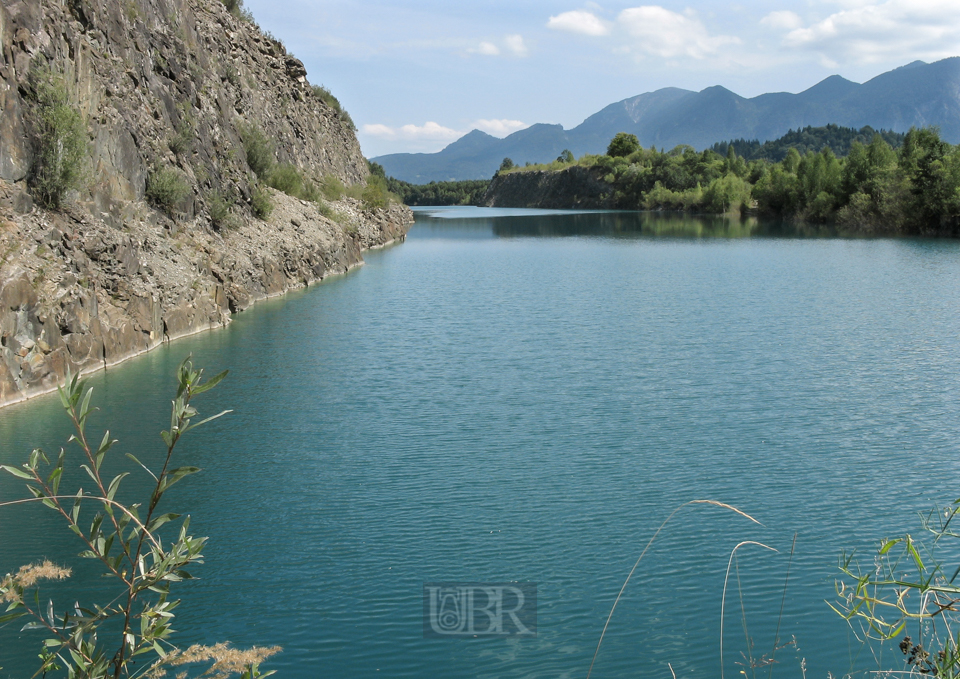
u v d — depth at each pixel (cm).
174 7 3681
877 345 2686
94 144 2497
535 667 939
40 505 1370
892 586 1104
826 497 1421
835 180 10862
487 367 2384
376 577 1143
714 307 3519
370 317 3231
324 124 7400
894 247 6819
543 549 1227
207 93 3794
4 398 1872
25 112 2153
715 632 1014
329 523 1315
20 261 1986
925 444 1700
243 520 1327
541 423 1848
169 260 2805
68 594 1077
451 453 1652
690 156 17188
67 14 2548
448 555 1209
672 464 1586
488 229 10250
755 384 2192
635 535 1273
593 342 2752
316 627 1020
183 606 1065
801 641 987
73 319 2122
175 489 1450
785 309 3450
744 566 1177
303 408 1958
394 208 9319
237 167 3919
